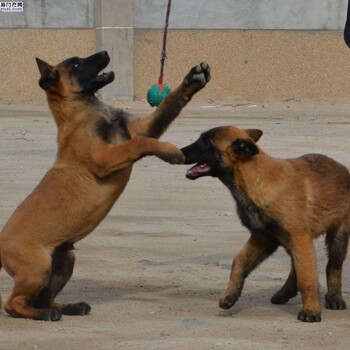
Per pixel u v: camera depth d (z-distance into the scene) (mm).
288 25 39406
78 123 9898
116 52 38031
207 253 12750
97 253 12703
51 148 22625
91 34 38594
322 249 12977
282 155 21250
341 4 39562
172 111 10180
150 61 38688
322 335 8820
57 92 10008
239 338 8648
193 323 9227
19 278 9500
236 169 9602
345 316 9773
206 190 17156
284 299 10258
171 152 9422
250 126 28031
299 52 39562
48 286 9750
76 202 9680
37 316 9438
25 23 38094
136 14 38438
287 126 28078
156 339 8570
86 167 9734
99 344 8406
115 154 9555
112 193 9820
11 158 20891
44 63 10133
